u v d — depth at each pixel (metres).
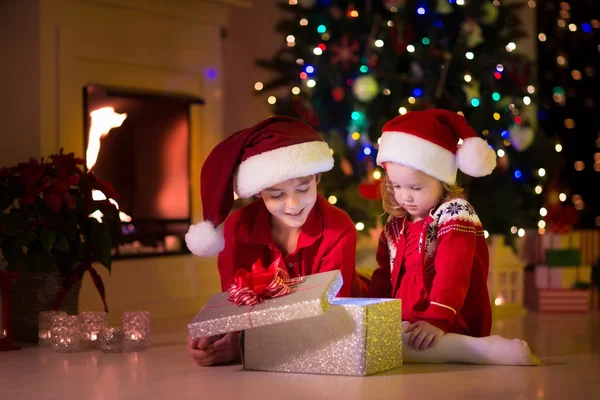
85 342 2.80
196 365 2.43
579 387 2.04
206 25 4.17
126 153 3.78
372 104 4.15
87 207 3.07
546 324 3.60
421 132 2.35
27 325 3.04
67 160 3.08
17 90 3.56
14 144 3.58
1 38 3.60
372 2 4.51
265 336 2.25
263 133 2.30
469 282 2.37
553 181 4.71
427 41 4.18
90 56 3.67
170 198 3.97
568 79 5.24
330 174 4.09
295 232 2.44
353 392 1.97
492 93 4.19
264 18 5.48
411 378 2.13
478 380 2.11
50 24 3.53
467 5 4.13
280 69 4.46
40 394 2.07
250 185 2.27
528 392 1.98
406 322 2.40
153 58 3.92
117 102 3.75
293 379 2.14
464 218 2.36
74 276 3.06
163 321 3.65
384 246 2.58
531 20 5.25
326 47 4.41
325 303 2.08
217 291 4.17
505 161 4.21
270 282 2.19
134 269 3.79
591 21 5.18
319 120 4.37
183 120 4.03
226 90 5.43
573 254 4.15
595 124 5.24
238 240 2.44
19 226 2.97
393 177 2.40
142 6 3.85
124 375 2.30
